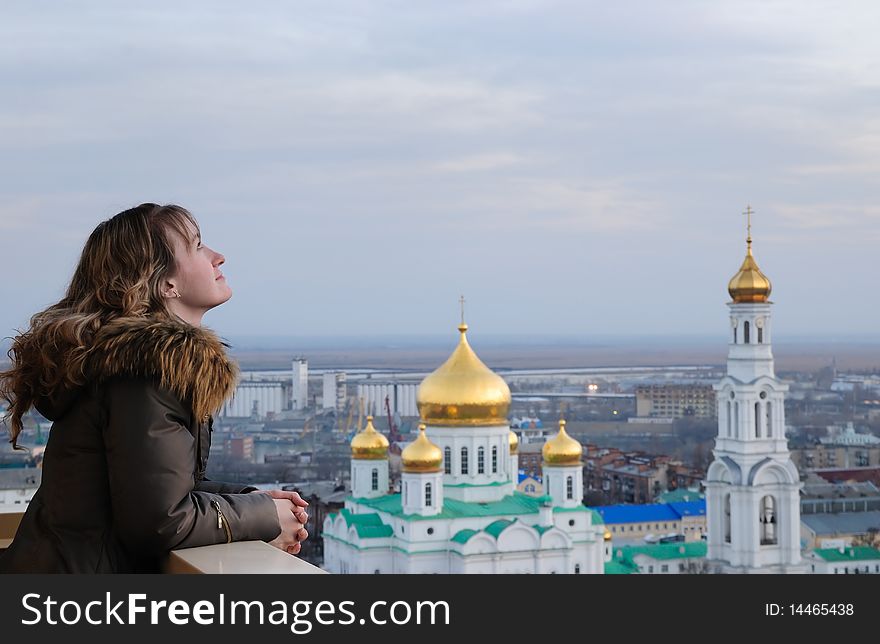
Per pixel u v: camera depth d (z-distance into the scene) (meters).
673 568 53.09
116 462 3.70
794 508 51.72
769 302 53.94
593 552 52.09
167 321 3.88
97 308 4.00
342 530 52.31
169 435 3.73
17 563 3.82
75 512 3.80
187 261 4.23
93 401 3.78
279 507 4.09
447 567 50.22
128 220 4.15
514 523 50.31
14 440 3.94
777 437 53.22
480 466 52.50
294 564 3.62
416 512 50.12
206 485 4.49
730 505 53.19
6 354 3.93
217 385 3.81
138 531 3.69
